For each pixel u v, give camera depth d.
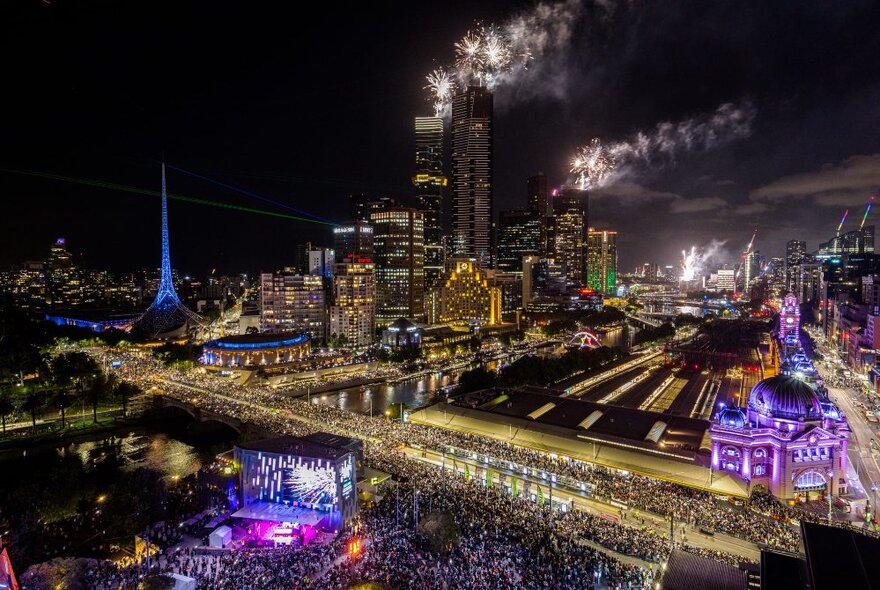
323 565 101.69
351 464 129.38
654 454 165.88
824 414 154.75
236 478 136.50
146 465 194.38
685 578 90.69
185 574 98.62
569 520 123.38
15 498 140.75
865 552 79.12
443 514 108.50
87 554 116.00
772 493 146.62
